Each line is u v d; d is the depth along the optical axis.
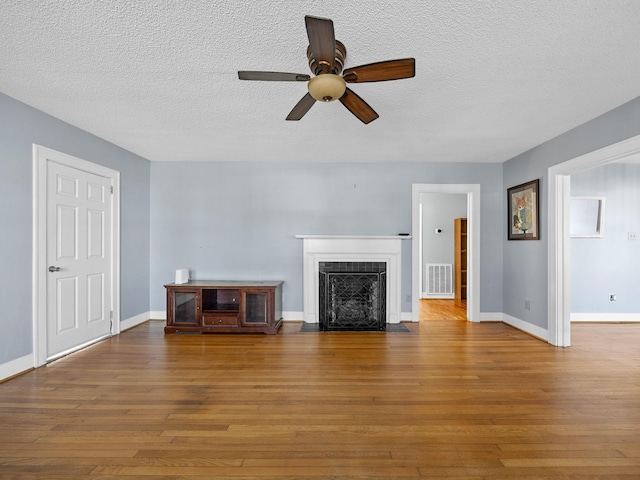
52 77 2.45
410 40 1.99
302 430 2.05
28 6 1.70
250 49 2.09
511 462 1.76
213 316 4.25
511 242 4.69
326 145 4.12
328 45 1.67
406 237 4.77
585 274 4.89
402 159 4.78
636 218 4.93
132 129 3.57
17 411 2.26
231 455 1.81
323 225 4.95
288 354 3.45
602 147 3.12
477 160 4.81
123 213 4.34
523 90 2.64
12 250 2.83
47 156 3.14
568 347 3.69
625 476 1.66
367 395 2.51
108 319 4.06
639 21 1.81
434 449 1.87
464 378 2.83
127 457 1.78
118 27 1.88
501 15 1.77
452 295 7.22
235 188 4.95
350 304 4.68
